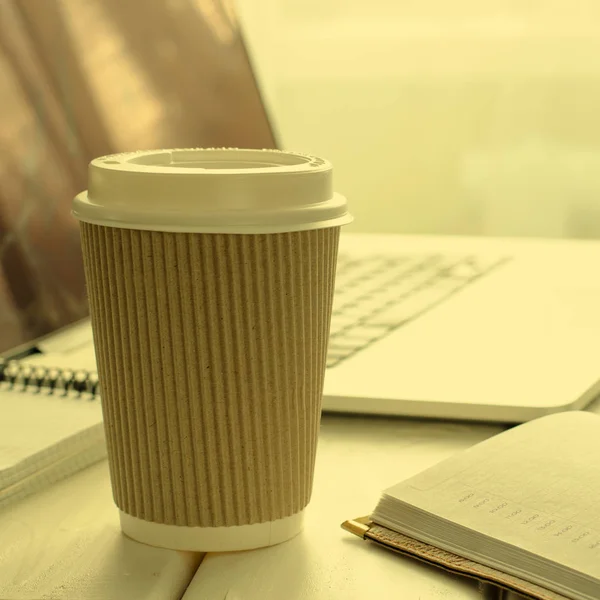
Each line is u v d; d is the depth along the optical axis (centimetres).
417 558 50
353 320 95
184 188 45
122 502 53
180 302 47
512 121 196
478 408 71
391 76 195
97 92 108
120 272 47
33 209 92
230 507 50
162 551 51
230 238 46
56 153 98
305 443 52
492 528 49
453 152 198
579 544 47
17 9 99
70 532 54
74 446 62
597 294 108
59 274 94
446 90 195
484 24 192
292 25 193
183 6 132
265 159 54
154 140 115
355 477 63
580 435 62
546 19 191
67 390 72
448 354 83
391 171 199
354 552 52
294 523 53
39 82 99
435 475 56
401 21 193
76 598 47
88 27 110
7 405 68
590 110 194
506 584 46
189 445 49
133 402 49
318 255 49
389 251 132
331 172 50
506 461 58
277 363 49
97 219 47
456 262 125
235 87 138
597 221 199
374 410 73
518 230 201
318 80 196
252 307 47
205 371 48
